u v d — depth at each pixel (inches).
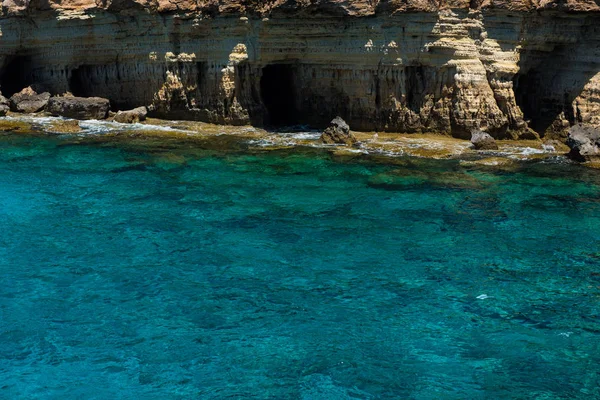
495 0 1285.7
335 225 997.2
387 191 1109.1
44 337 750.5
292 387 672.4
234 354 721.0
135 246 941.2
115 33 1546.5
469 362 708.0
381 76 1369.3
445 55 1318.9
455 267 885.8
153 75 1534.2
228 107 1471.5
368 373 691.4
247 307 801.6
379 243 945.5
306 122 1493.6
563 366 701.9
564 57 1368.1
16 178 1176.2
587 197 1082.7
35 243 949.2
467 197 1083.3
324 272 874.8
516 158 1243.2
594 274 871.1
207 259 907.4
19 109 1594.5
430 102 1353.3
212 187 1135.6
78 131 1449.3
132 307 803.4
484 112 1322.6
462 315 786.8
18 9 1606.8
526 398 657.0
